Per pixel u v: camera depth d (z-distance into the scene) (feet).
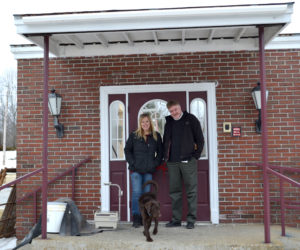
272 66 16.79
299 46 16.71
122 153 17.22
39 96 17.66
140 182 15.10
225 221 16.25
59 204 14.23
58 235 13.65
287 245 12.89
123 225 15.93
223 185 16.40
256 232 14.15
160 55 17.15
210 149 16.60
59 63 17.58
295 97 16.62
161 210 16.58
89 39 16.39
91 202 16.99
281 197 13.66
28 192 17.34
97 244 12.59
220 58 16.88
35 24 12.60
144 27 12.34
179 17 12.18
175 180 15.01
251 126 16.56
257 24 12.07
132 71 17.25
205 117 16.88
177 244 12.18
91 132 17.25
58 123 17.10
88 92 17.38
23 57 17.74
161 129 17.17
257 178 16.31
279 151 16.47
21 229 17.21
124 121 17.31
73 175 16.90
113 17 12.19
